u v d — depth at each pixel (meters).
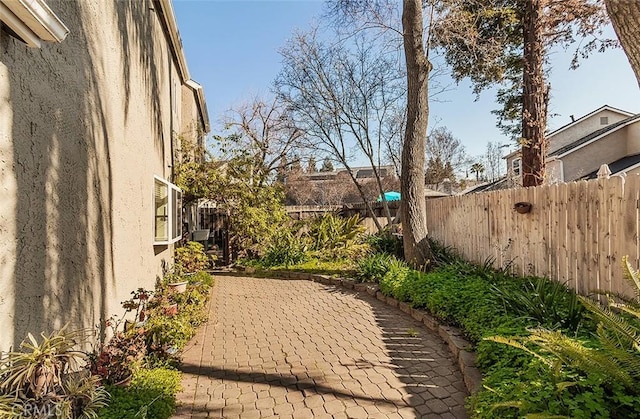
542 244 4.93
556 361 2.27
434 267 6.84
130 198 4.68
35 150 2.48
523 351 2.87
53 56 2.74
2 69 2.13
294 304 6.26
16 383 1.95
